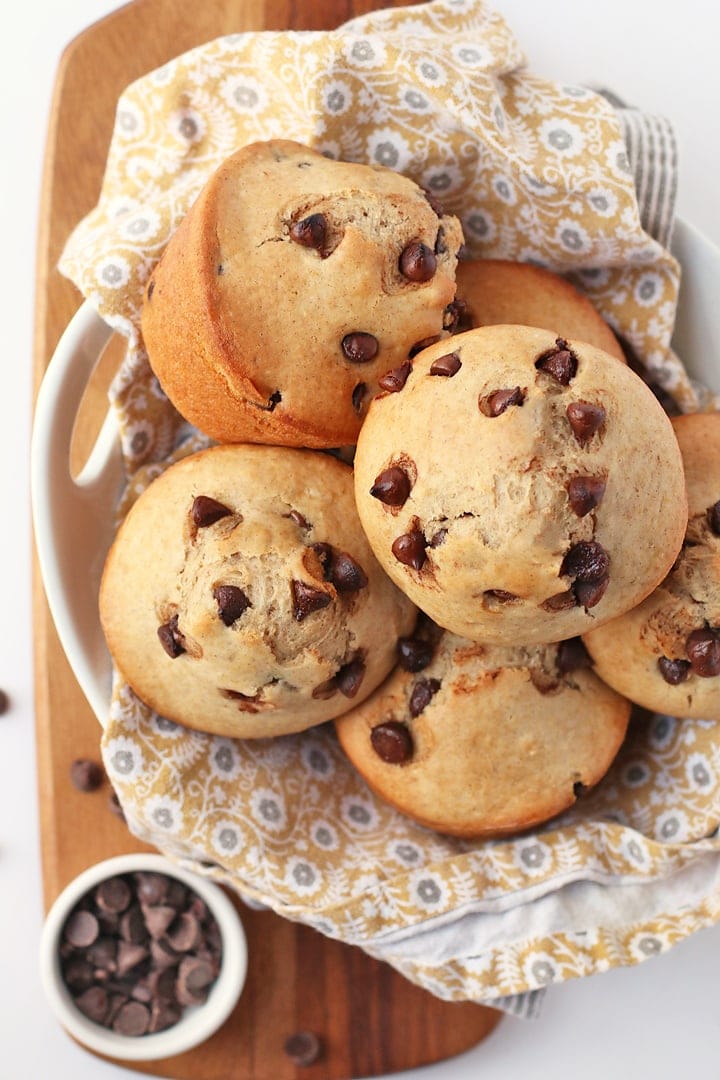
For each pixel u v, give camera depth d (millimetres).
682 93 646
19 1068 645
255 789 564
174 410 578
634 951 557
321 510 530
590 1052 636
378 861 568
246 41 555
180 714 545
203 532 527
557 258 571
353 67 541
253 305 515
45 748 635
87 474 575
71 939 619
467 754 544
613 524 490
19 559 670
